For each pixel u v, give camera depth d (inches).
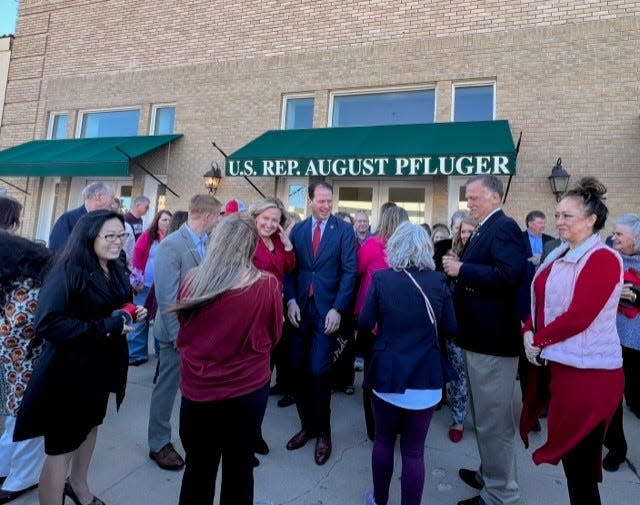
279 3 339.0
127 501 104.0
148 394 171.5
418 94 308.7
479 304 103.1
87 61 399.5
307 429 135.2
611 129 254.8
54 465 85.7
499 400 101.7
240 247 79.3
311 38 327.6
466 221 139.3
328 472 119.9
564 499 111.1
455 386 142.6
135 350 207.5
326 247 136.9
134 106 380.2
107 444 130.8
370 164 252.7
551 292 89.7
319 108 321.1
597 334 83.3
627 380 145.9
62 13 413.4
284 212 147.7
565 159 261.1
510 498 102.3
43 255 99.2
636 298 120.7
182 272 118.8
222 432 79.4
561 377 85.5
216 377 77.5
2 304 96.9
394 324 95.1
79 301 86.1
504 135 250.7
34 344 97.7
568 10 269.0
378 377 93.8
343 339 149.4
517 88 275.0
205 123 350.6
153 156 357.4
